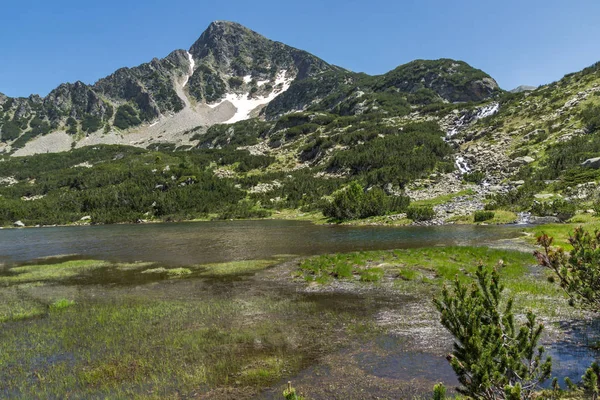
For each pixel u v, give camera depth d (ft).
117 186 408.87
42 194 457.68
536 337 24.63
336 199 251.39
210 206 360.07
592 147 230.48
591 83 325.62
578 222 148.97
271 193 375.04
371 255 104.17
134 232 229.66
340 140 461.78
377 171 309.83
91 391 37.01
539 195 202.08
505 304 56.75
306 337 48.26
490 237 139.44
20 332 55.57
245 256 120.16
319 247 132.98
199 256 124.16
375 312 57.62
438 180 286.46
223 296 71.05
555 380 25.63
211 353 44.42
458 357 23.84
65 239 202.90
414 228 184.14
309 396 33.73
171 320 57.41
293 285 77.87
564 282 35.40
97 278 95.76
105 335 52.34
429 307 59.06
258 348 45.32
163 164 488.44
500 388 22.38
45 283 92.68
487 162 288.30
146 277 93.86
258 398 34.01
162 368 41.04
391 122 498.69
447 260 93.30
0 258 141.90
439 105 507.71
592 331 44.91
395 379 36.14
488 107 412.16
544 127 298.97
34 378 40.45
